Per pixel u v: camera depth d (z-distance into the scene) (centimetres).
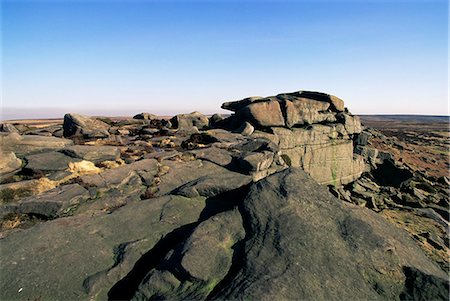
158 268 1081
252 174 2103
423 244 2136
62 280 1072
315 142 3972
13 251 1166
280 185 1543
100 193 1723
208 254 1110
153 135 3516
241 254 1135
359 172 4544
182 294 974
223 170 2167
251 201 1437
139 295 1004
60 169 1869
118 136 3105
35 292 1018
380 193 3778
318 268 1040
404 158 6488
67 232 1313
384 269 1105
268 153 2300
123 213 1501
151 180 1927
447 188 4325
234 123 3994
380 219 1478
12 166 1830
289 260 1059
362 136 4838
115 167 2111
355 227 1288
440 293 1006
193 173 2094
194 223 1473
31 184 1670
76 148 2120
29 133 3297
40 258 1149
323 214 1359
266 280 966
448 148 8825
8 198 1548
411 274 1098
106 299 1038
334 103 4341
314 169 4016
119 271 1134
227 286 970
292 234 1192
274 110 3803
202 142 3044
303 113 4000
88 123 3306
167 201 1642
